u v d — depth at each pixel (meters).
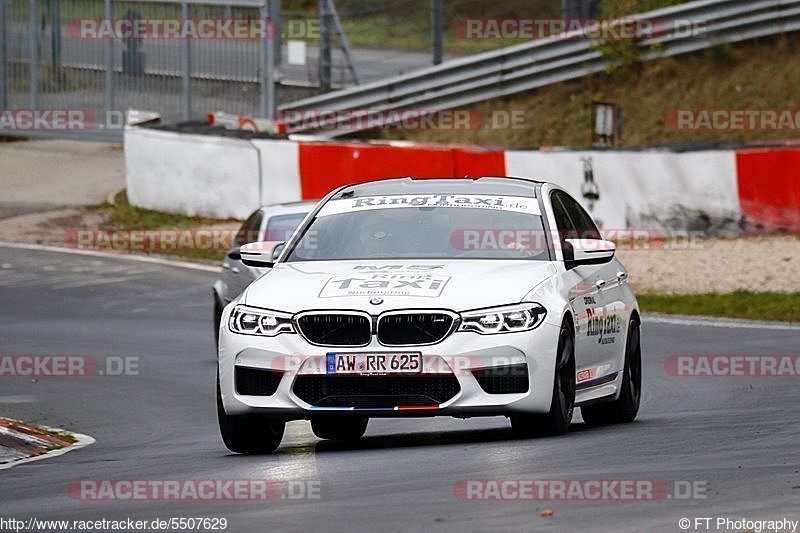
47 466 31.52
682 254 75.50
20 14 120.69
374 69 136.62
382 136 113.12
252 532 21.16
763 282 68.62
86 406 44.59
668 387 43.97
